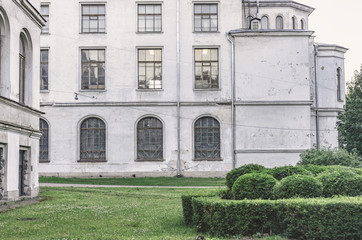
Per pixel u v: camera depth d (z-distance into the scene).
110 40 35.22
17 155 18.16
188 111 34.75
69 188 24.77
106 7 35.41
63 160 34.38
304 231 9.52
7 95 17.45
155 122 34.91
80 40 35.19
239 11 35.50
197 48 35.25
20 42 19.66
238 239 9.81
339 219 9.31
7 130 17.06
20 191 19.25
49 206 16.36
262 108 34.47
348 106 29.48
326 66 37.28
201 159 34.34
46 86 34.97
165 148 34.50
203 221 11.04
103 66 35.25
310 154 22.53
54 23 35.28
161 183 29.44
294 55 34.78
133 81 34.91
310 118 34.91
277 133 34.22
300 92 34.50
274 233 10.09
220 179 32.25
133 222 12.51
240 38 35.00
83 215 14.01
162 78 34.94
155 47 35.19
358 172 12.25
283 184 10.81
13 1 17.83
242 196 11.30
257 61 34.78
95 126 34.81
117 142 34.50
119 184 29.22
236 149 34.16
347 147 28.80
